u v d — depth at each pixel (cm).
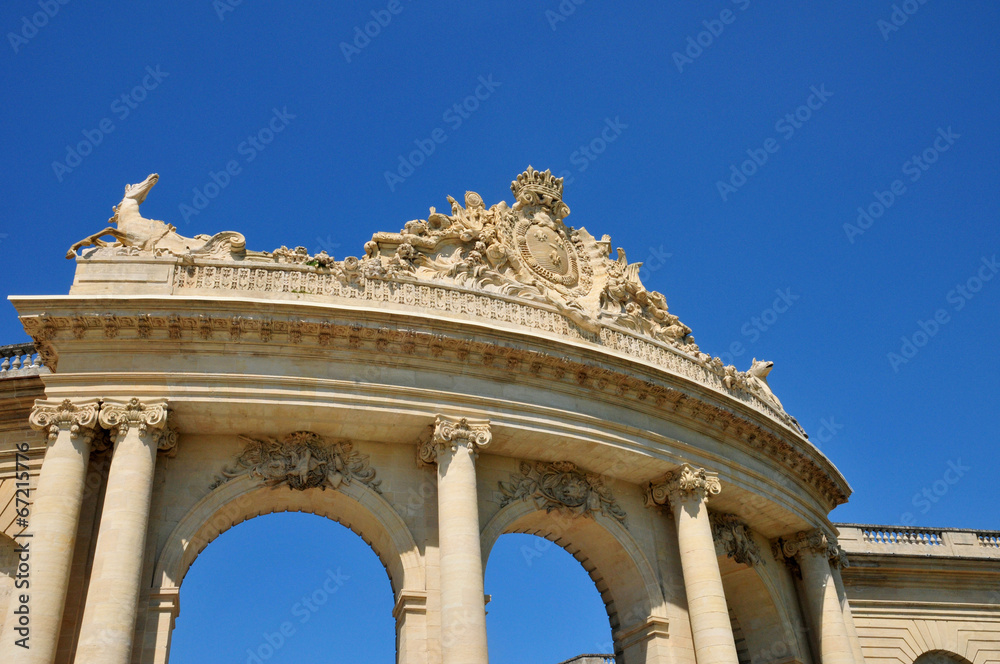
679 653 3228
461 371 3098
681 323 3981
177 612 2719
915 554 4653
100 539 2561
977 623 4634
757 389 4059
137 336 2850
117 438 2728
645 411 3403
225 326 2875
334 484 2945
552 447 3216
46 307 2792
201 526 2823
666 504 3481
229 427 2922
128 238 3134
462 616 2686
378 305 3159
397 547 2939
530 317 3394
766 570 3797
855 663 3728
